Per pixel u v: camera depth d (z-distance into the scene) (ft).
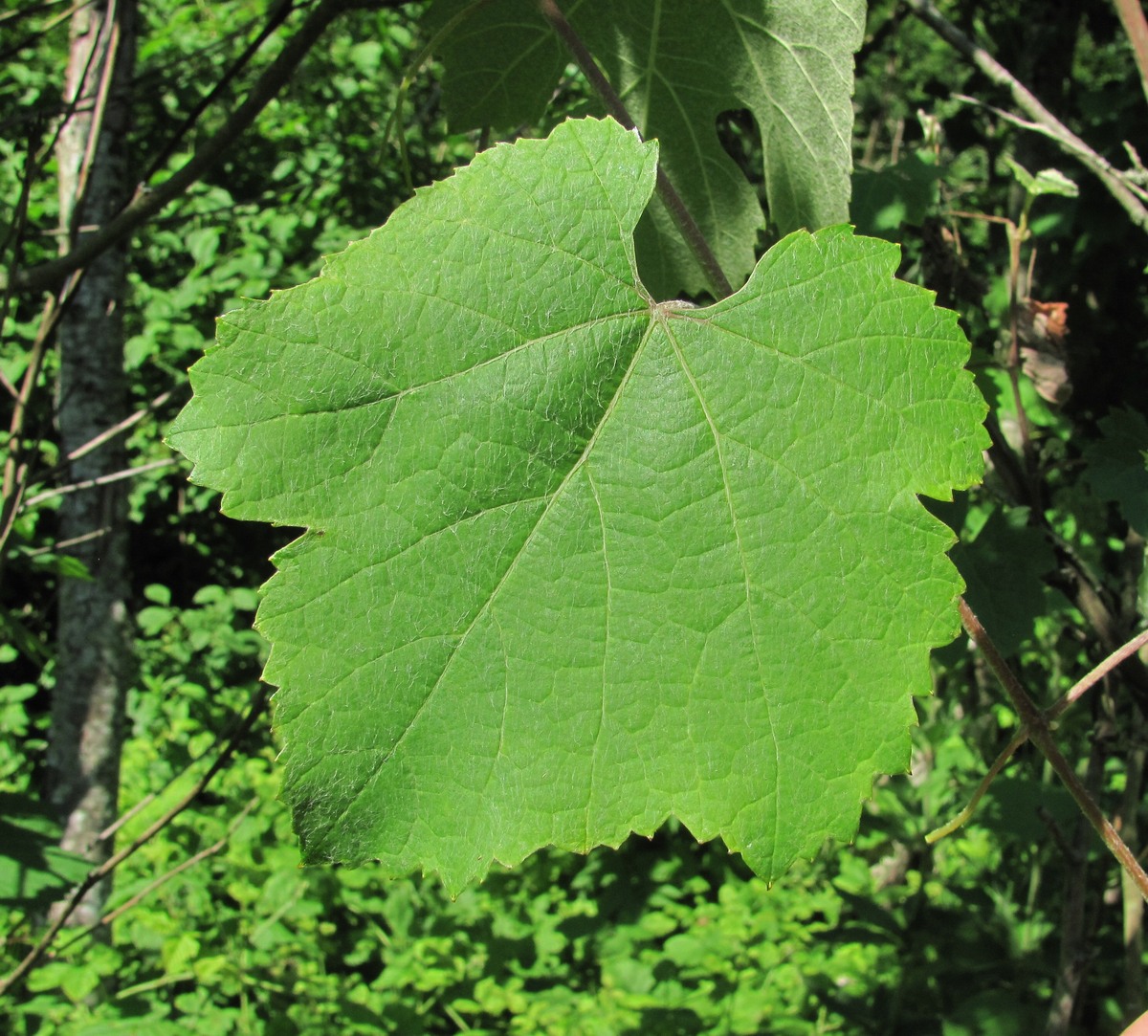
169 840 6.27
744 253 1.58
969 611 1.22
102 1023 4.43
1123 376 3.28
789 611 1.17
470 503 1.15
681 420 1.18
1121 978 3.59
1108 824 1.20
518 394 1.16
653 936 6.16
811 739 1.16
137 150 8.13
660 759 1.15
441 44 1.58
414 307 1.16
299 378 1.13
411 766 1.13
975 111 4.07
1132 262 3.25
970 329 2.14
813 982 5.07
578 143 1.19
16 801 2.37
